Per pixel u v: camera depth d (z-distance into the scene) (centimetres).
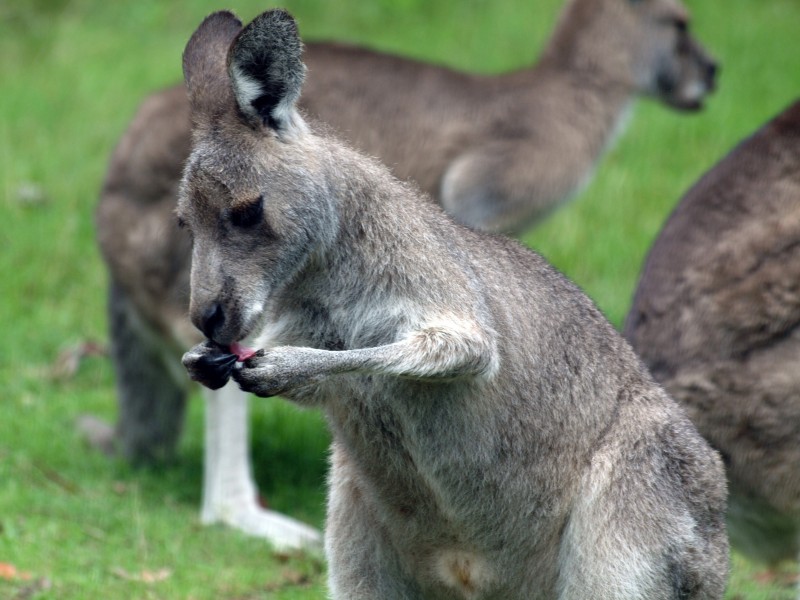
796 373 989
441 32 2502
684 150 2048
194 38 808
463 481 825
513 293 841
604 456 842
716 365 1015
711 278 1038
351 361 746
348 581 867
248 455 1254
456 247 823
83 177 1922
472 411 808
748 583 1116
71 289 1689
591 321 877
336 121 1428
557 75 1582
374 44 2445
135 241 1264
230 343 757
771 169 1062
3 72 2306
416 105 1474
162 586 1022
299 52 770
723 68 2311
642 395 870
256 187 762
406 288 791
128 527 1146
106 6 2580
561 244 1773
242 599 1021
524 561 853
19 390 1455
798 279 1001
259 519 1176
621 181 1930
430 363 762
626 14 1620
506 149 1502
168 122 1268
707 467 855
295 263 777
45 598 978
